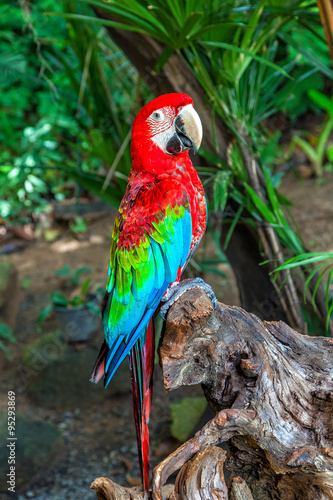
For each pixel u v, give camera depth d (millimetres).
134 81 3719
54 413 4527
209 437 1776
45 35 7664
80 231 7156
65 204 7570
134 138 2176
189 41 2631
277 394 1835
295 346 2014
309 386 1867
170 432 4102
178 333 1793
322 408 1825
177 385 1861
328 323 2887
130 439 4223
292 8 2605
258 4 2580
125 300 2070
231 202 3090
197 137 2135
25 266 6539
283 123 8562
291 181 7367
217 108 2787
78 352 4828
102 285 5488
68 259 6574
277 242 2928
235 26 2631
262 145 3744
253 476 1983
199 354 1854
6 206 7125
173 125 2125
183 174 2182
